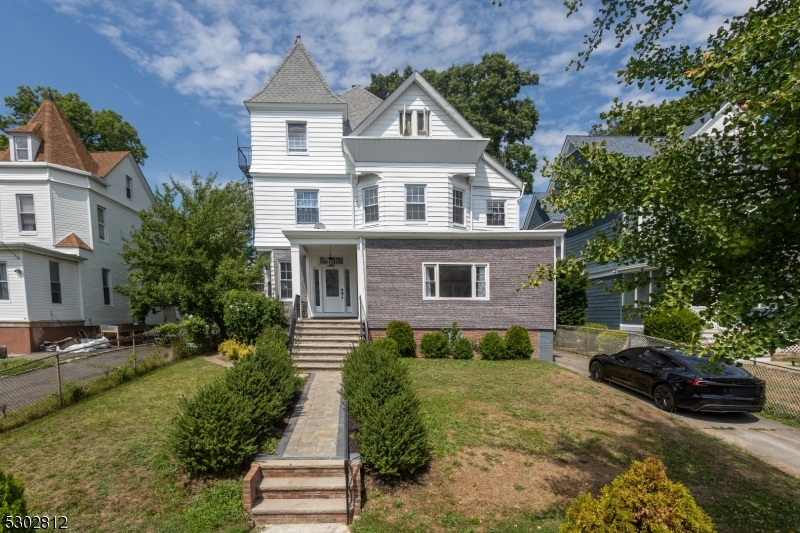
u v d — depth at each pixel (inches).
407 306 522.9
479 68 1160.2
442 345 501.7
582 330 616.1
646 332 524.4
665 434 278.2
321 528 183.2
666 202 126.7
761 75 102.8
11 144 655.1
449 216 628.7
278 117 649.0
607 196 142.6
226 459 200.1
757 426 308.7
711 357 115.2
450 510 190.1
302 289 634.8
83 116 1035.3
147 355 490.9
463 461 229.6
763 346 100.7
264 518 187.5
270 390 259.6
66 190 677.9
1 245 565.9
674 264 135.0
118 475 203.2
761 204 113.0
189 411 210.2
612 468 229.1
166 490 195.5
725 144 123.7
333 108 650.8
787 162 99.0
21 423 258.1
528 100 1190.9
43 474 200.5
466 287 531.8
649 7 169.5
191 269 565.6
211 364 446.6
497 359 502.9
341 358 446.0
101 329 701.9
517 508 191.0
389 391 242.1
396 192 621.6
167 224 613.6
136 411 284.5
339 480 206.4
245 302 505.7
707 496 203.5
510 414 301.6
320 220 652.1
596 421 296.8
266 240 642.8
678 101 134.4
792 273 111.6
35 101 988.6
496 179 692.1
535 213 1020.5
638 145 748.6
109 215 773.9
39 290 611.8
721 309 108.9
